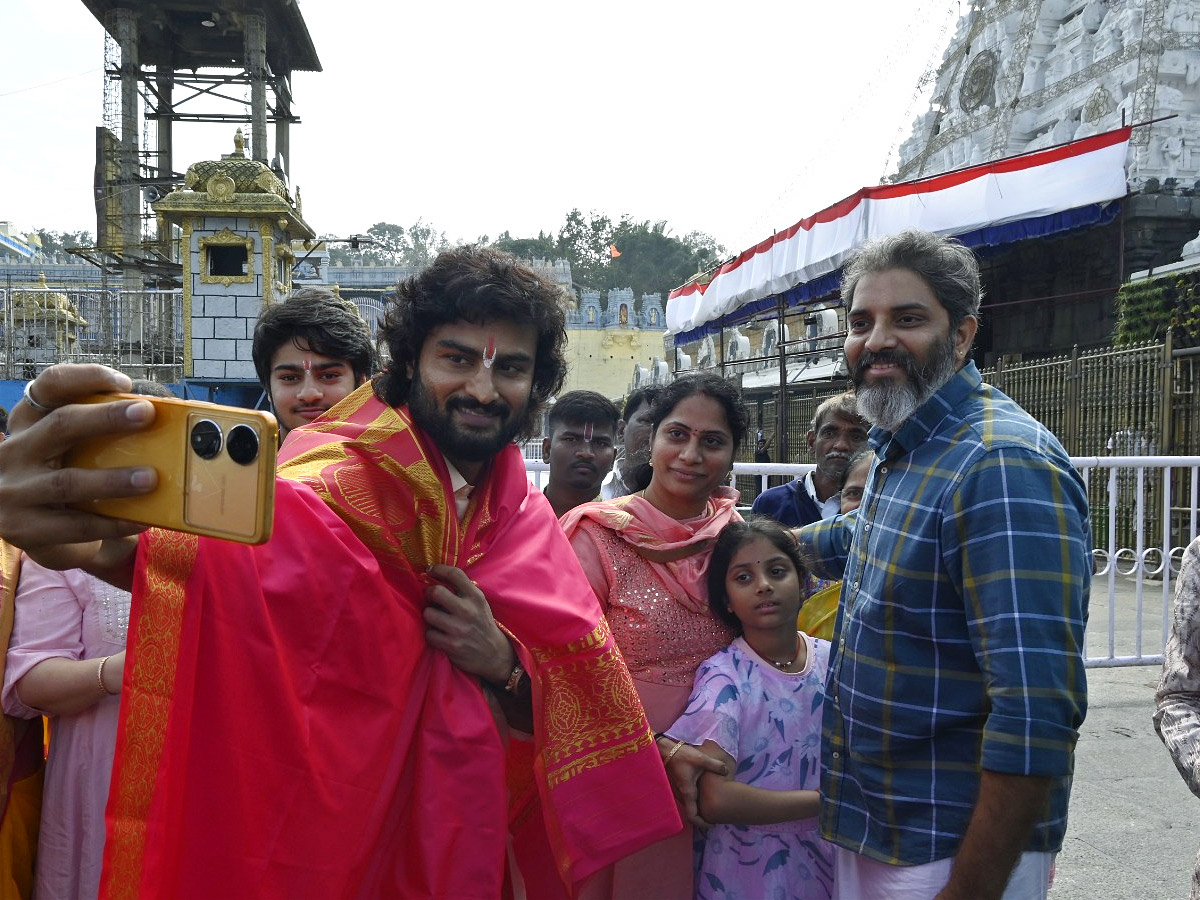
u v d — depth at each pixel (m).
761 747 2.12
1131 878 2.83
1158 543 7.91
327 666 1.39
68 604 1.87
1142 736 4.05
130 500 1.05
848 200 10.74
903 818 1.70
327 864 1.37
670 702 2.16
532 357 1.67
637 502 2.30
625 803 1.72
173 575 1.26
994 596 1.56
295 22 20.00
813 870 2.10
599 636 1.74
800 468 4.40
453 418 1.60
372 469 1.57
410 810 1.52
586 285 62.41
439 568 1.60
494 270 1.61
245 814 1.29
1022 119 14.27
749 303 15.34
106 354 13.16
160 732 1.23
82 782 1.84
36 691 1.78
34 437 1.02
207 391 12.10
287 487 1.44
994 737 1.52
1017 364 10.97
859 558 1.86
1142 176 11.36
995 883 1.52
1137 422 8.41
